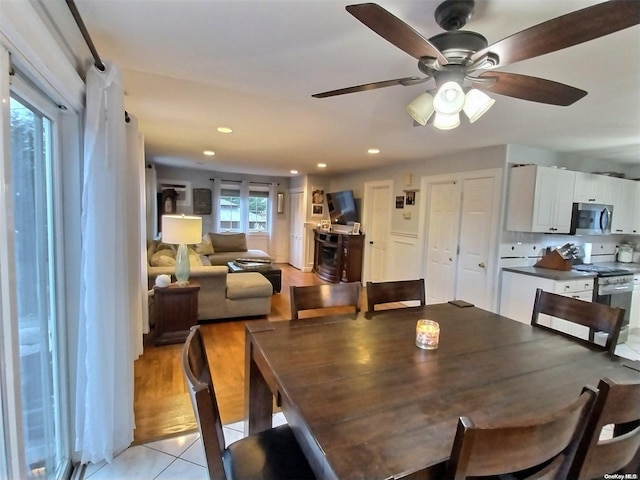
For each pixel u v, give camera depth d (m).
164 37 1.59
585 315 1.81
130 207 2.55
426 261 4.87
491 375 1.32
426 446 0.89
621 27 1.00
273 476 1.16
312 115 2.92
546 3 1.26
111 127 1.64
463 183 4.26
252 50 1.70
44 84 1.23
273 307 4.80
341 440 0.90
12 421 0.97
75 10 1.26
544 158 3.96
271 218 8.63
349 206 6.60
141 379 2.68
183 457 1.85
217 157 5.66
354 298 2.07
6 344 0.94
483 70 1.47
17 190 1.28
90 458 1.75
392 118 2.91
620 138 3.27
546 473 0.90
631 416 0.97
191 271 3.93
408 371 1.32
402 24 1.02
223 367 2.95
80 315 1.67
